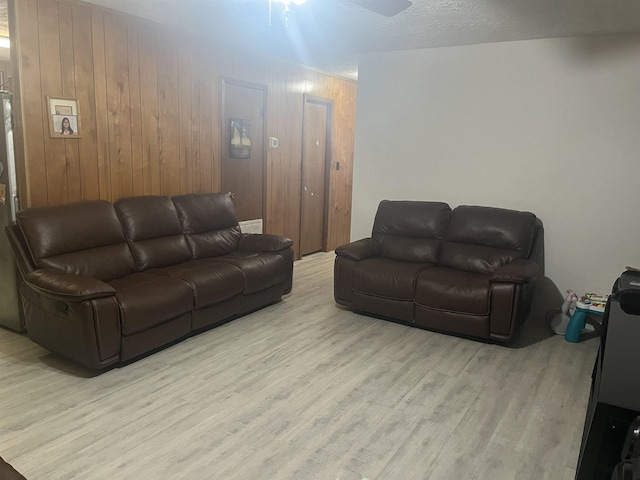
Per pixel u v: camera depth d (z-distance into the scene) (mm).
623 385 1595
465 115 4520
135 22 3965
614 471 1396
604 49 3828
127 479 2062
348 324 4035
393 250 4488
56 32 3484
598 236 4020
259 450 2293
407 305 3896
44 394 2756
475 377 3125
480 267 4008
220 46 4750
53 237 3250
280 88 5613
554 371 3232
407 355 3441
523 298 3496
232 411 2631
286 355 3387
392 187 5043
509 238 3998
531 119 4195
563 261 4188
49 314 3033
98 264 3455
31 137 3438
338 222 7055
